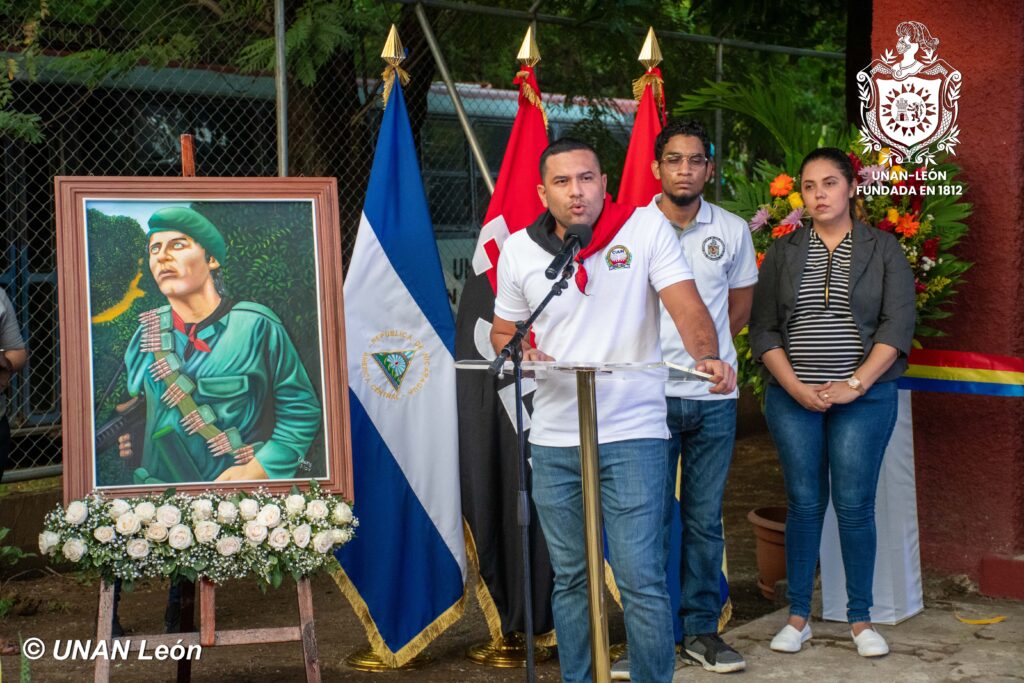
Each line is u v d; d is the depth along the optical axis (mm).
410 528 4762
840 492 4449
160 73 7516
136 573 3811
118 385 3936
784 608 5172
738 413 11445
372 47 8195
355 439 4684
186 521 3850
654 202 4473
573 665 3639
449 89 6762
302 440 4023
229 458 3965
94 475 3875
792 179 4941
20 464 7031
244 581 6465
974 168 5234
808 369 4426
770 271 4574
